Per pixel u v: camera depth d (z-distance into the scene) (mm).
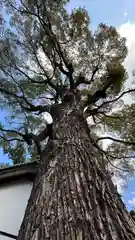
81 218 2225
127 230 2172
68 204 2426
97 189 2656
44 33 8367
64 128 4152
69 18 8633
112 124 8203
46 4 8312
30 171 4934
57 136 3977
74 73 8492
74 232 2057
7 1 8281
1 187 4773
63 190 2639
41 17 8375
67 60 8406
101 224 2166
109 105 8156
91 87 8250
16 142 8602
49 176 2973
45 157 3578
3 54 8195
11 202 4539
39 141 5426
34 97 8125
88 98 7574
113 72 7918
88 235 2010
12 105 8172
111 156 7770
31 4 8258
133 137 8000
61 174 2939
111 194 2666
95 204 2430
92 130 7879
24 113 8094
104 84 8031
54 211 2379
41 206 2527
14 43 8359
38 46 8445
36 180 3244
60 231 2104
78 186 2678
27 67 8438
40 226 2256
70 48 8688
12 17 8430
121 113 8250
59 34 8602
